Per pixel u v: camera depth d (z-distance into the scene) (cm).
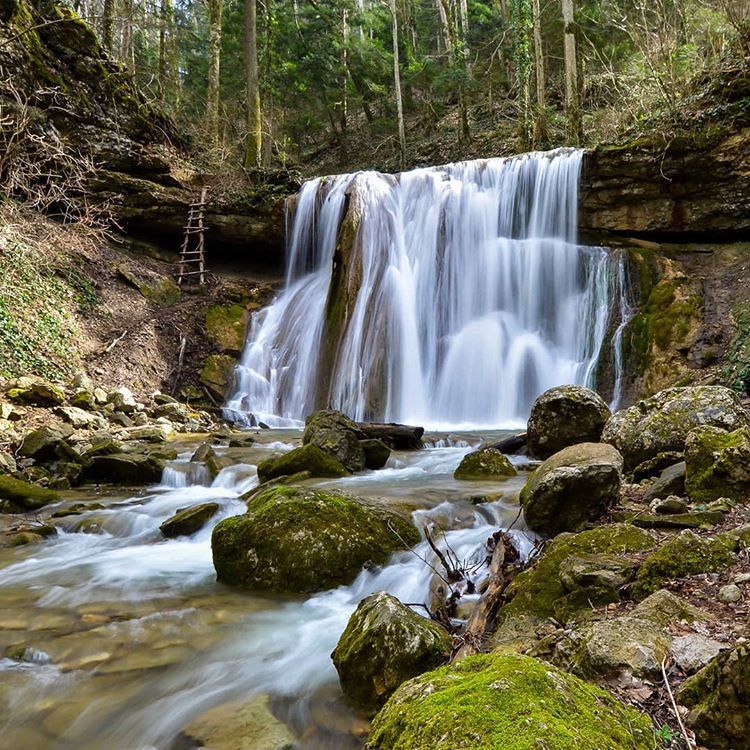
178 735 282
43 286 1273
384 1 2900
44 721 296
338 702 306
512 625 329
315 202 1662
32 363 1120
